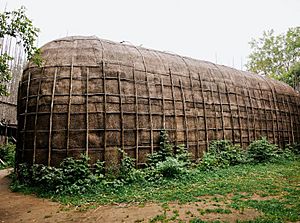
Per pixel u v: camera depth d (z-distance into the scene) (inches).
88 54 481.4
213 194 349.1
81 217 286.0
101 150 443.2
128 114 478.3
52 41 508.4
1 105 1002.7
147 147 490.6
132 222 261.4
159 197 341.1
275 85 810.2
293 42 1291.8
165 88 541.6
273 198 325.1
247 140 666.8
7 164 757.3
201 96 598.5
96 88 460.8
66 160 414.3
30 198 370.6
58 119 436.8
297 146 783.1
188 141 551.2
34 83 459.5
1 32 298.7
